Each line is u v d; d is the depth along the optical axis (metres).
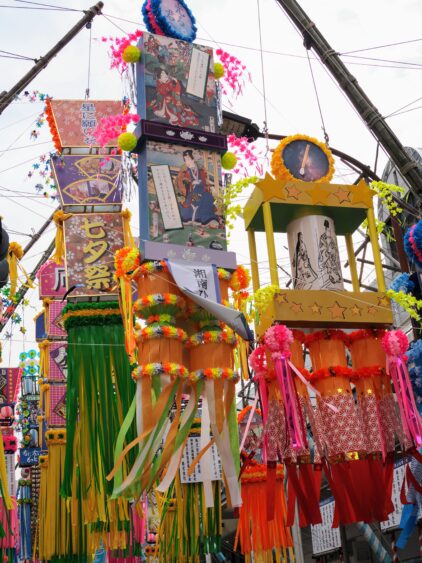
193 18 10.10
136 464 7.70
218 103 9.71
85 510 8.68
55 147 10.56
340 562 15.19
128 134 9.10
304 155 9.58
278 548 10.65
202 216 9.01
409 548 13.71
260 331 8.73
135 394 8.41
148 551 12.91
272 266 8.74
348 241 9.87
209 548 9.70
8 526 8.91
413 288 9.60
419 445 8.31
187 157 9.23
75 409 9.05
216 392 8.12
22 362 13.02
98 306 9.56
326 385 8.66
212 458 10.15
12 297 9.23
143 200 8.95
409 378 8.61
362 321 8.74
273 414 8.45
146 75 9.39
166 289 8.34
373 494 8.37
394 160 10.72
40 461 10.63
